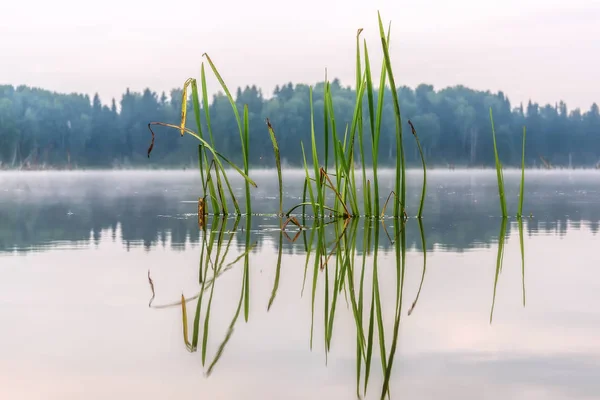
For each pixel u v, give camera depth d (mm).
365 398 1795
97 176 42062
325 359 2184
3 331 2498
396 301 3143
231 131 85500
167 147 90375
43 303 2992
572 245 5238
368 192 7723
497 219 7844
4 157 84062
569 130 101125
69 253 4742
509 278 3721
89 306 2938
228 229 6613
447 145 95000
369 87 6609
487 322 2674
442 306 3004
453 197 14047
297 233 6254
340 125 82375
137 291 3307
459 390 1863
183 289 3385
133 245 5250
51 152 87938
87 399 1763
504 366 2076
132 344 2328
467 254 4719
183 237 5863
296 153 85250
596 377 1970
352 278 3762
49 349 2252
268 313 2879
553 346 2311
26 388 1859
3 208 9828
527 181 28078
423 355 2219
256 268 4117
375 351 2283
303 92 87125
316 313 2891
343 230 6504
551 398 1788
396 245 5258
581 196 14297
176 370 2033
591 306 2957
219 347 2309
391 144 87438
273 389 1867
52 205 10672
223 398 1781
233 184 22531
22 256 4562
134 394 1811
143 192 16406
